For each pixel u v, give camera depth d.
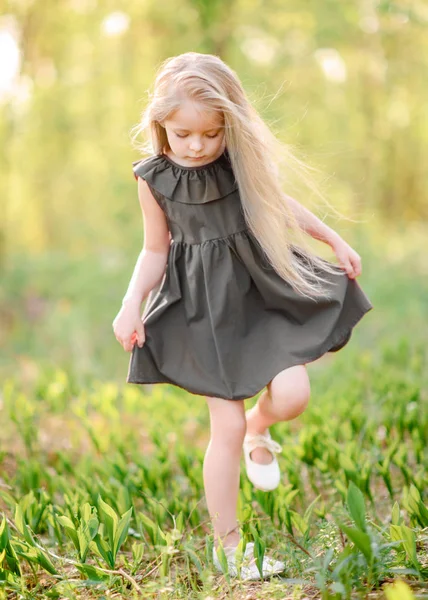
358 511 3.17
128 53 14.29
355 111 16.25
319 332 3.85
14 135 15.57
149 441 6.64
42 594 3.49
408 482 4.58
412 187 21.98
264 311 3.96
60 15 14.05
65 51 14.81
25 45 14.37
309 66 14.34
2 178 16.39
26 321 13.73
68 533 3.53
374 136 17.44
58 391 6.96
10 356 12.02
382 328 11.09
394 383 6.55
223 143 3.90
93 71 14.82
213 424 3.85
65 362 10.96
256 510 4.59
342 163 17.50
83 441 6.75
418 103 17.34
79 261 15.65
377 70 15.04
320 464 4.69
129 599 3.38
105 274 14.14
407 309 11.67
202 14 13.16
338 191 14.79
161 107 3.65
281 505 4.11
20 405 6.50
